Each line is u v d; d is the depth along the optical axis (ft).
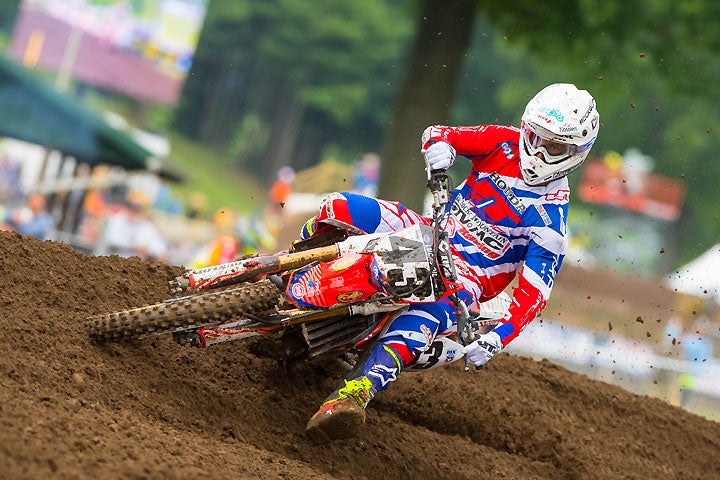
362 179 235.20
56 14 274.77
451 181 56.54
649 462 75.87
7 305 56.44
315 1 422.41
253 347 63.67
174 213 228.02
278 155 426.92
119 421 49.32
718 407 153.58
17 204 189.06
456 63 170.30
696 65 171.32
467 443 70.44
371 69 429.38
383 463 60.85
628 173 260.83
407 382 75.00
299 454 56.95
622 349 164.04
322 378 66.49
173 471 44.62
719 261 187.42
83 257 66.64
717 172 301.43
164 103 293.23
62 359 53.36
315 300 54.80
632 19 167.22
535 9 166.40
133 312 55.93
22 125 191.11
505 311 61.05
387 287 54.34
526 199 56.80
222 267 55.26
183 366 60.54
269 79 434.30
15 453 41.27
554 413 76.48
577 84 172.14
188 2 288.30
